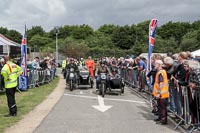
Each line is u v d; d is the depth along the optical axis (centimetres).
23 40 1858
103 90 1634
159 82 965
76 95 1697
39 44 11369
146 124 962
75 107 1288
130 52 7469
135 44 9300
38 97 1584
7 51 2100
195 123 846
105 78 1673
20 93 1753
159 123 976
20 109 1228
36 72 2161
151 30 1432
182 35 10950
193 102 845
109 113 1158
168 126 934
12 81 1102
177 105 989
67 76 2052
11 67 1106
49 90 1928
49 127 920
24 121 1005
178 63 996
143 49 7831
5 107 1280
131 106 1323
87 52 6856
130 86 2175
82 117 1076
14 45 2225
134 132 857
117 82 1712
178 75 940
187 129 877
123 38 9856
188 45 7925
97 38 10112
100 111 1200
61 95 1684
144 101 1472
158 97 962
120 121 1009
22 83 1842
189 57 1041
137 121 1009
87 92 1845
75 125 947
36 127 917
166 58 1023
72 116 1092
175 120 1016
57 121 1006
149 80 1434
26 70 1870
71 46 6812
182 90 922
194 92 835
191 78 859
